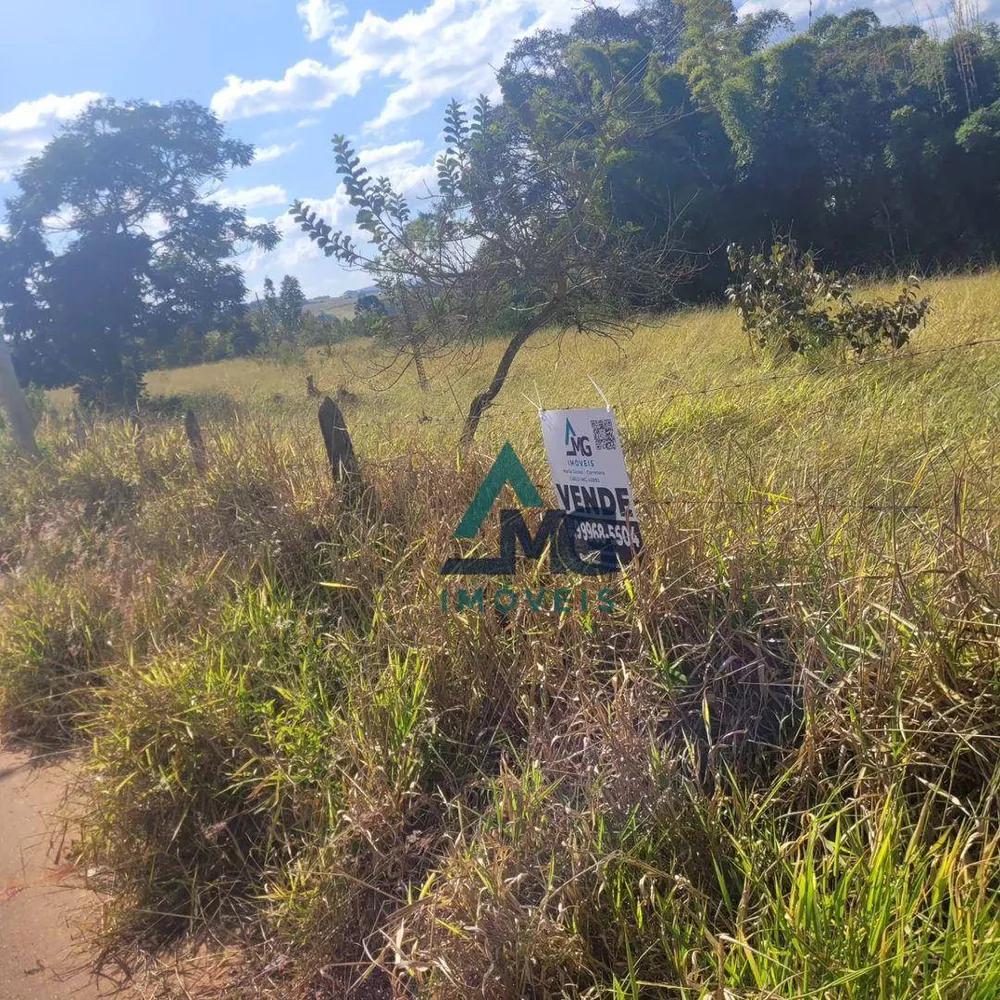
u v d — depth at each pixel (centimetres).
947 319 987
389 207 645
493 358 1121
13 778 461
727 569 352
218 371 2678
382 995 282
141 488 762
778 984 212
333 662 415
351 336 2033
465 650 376
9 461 994
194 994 301
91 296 2208
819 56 2662
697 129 2545
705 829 264
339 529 504
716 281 2505
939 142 2575
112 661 504
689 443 572
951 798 248
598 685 340
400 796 325
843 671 292
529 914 247
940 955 216
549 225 638
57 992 313
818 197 2702
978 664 278
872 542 358
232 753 366
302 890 311
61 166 2148
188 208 2328
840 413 609
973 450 444
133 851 354
